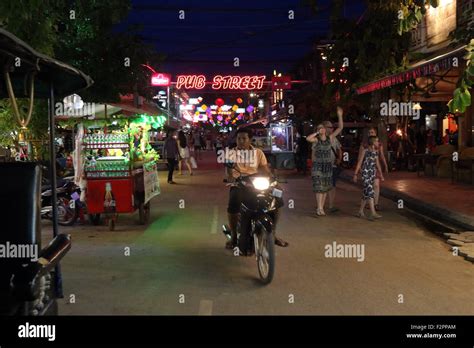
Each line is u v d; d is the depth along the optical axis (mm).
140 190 10500
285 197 14891
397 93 18328
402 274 6906
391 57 16531
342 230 9984
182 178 21406
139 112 13352
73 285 6418
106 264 7453
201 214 11930
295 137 26547
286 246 7887
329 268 7223
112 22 12977
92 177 9992
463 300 5832
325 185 11617
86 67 12906
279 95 47688
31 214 3879
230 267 7289
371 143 11227
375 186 12039
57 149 17359
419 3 9383
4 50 3902
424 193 14016
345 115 23938
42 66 4867
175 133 19234
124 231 9977
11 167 3955
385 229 10070
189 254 8055
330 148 11664
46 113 10586
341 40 17375
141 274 6934
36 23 7504
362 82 17219
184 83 28953
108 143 10094
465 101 7832
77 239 9234
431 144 21469
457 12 14820
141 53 13312
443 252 8156
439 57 10484
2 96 5578
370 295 6012
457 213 10609
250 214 6832
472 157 16375
